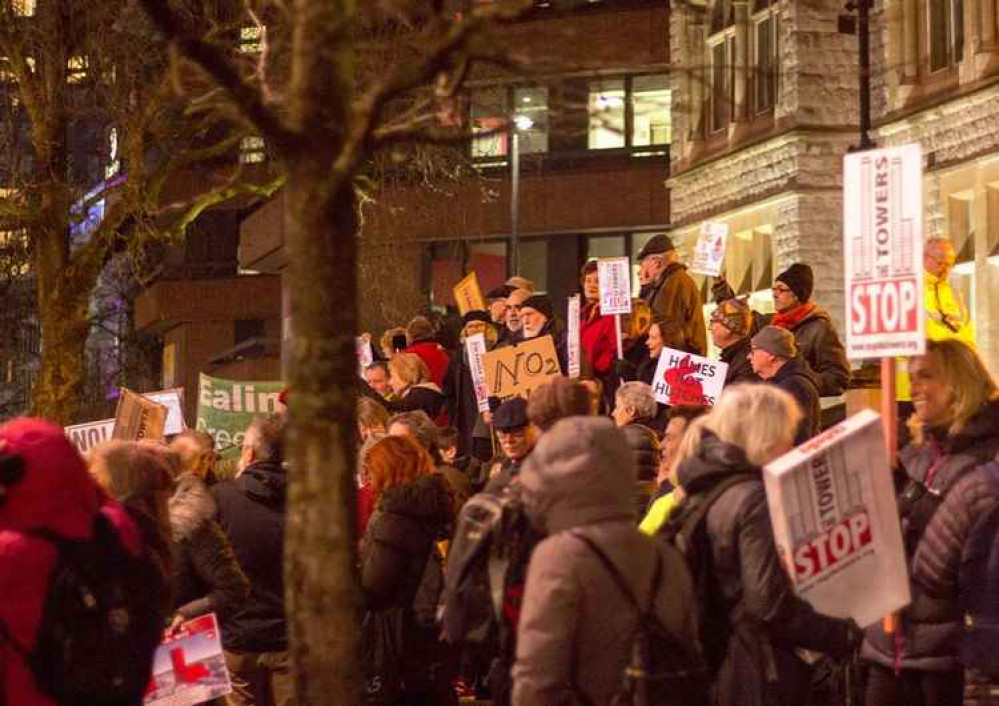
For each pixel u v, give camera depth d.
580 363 19.22
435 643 11.92
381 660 11.84
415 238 57.41
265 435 12.93
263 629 12.75
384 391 22.77
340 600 7.64
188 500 12.15
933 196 31.33
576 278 59.09
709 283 37.41
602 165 58.06
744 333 17.42
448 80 8.12
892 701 9.55
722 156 36.94
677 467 8.91
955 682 9.37
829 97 34.19
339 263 7.70
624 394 13.41
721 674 8.63
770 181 35.41
